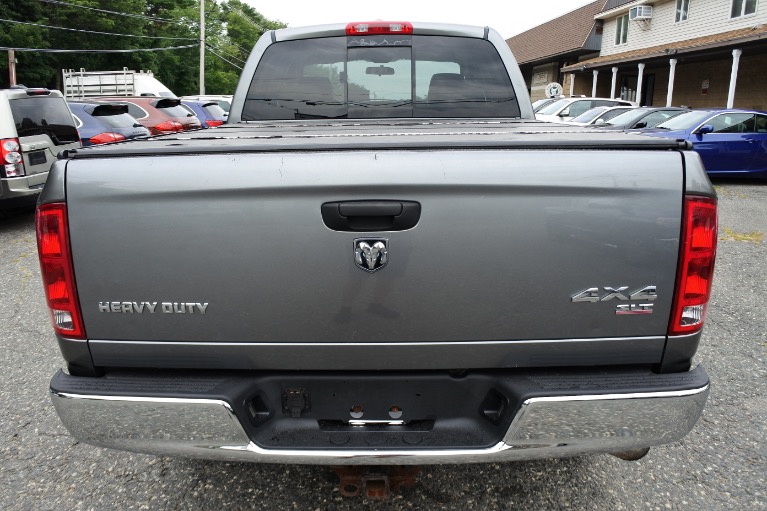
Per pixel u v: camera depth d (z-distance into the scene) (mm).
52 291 1940
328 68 3602
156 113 12461
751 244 7277
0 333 4531
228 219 1844
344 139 2018
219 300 1899
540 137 2006
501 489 2680
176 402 1894
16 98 7402
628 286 1888
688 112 12594
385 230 1841
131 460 2916
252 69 3598
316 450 1917
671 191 1848
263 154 1833
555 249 1858
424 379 2004
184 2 56781
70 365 2020
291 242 1850
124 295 1914
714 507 2551
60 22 38469
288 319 1907
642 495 2635
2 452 2973
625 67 27078
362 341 1925
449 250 1851
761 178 12391
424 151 1831
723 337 4395
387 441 1979
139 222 1861
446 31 3594
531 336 1920
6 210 7586
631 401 1881
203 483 2729
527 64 36969
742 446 3004
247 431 1950
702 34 22656
